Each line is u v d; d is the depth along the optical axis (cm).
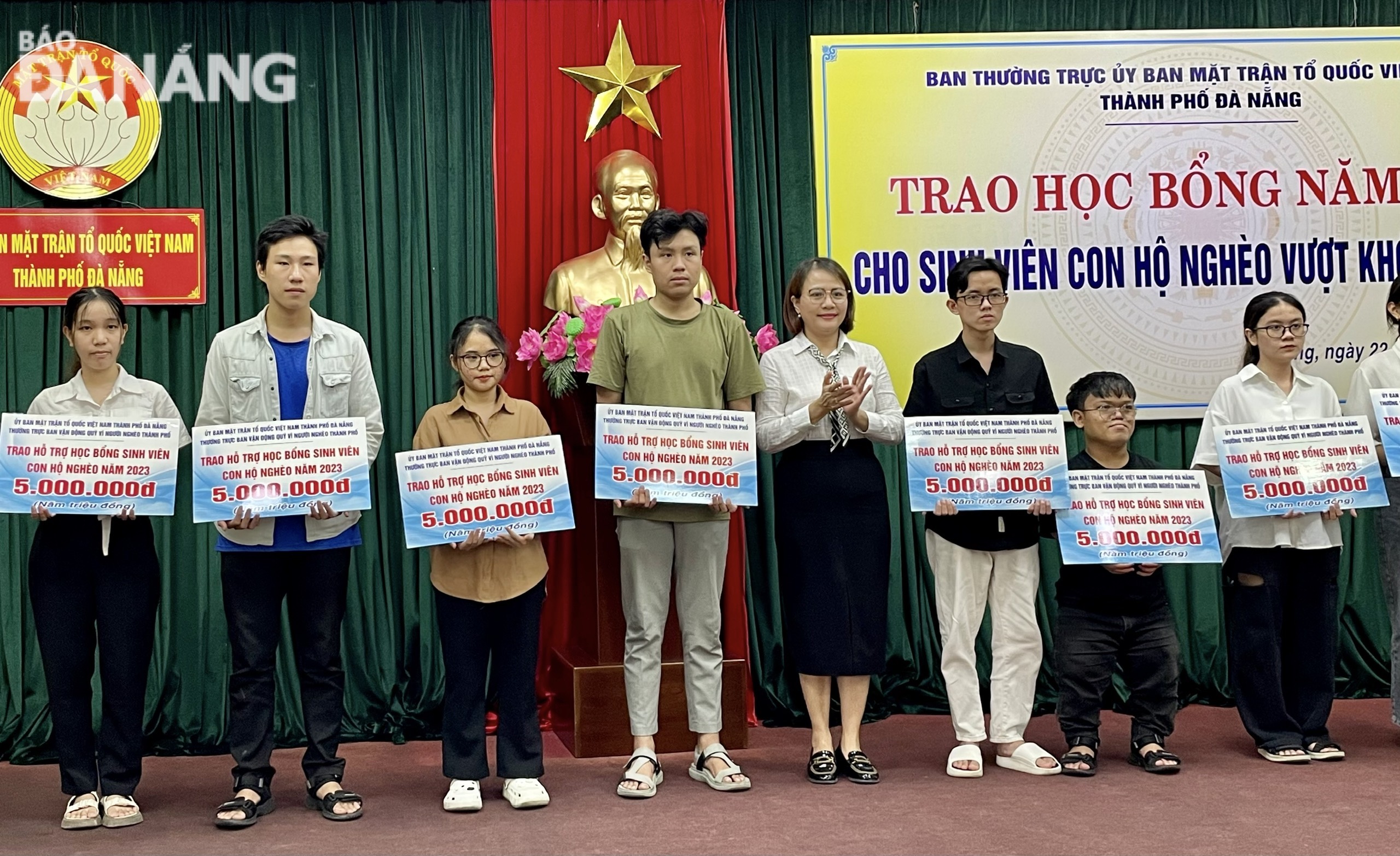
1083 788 310
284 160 394
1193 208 416
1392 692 357
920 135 411
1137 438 419
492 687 395
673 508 316
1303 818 280
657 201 383
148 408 303
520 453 302
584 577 379
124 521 294
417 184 397
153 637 302
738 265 409
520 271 391
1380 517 356
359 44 397
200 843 274
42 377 380
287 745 383
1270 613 337
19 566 378
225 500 286
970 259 343
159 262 385
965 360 335
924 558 415
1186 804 294
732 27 411
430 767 351
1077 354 413
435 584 304
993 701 336
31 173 381
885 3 417
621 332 320
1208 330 416
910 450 325
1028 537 332
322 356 298
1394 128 419
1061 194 413
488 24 401
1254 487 331
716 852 261
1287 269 416
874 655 322
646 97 395
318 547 295
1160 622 331
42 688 374
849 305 333
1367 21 425
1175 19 422
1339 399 416
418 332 395
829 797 305
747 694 386
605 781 325
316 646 299
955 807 294
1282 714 339
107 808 291
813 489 322
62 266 381
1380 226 418
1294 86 417
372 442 303
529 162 392
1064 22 420
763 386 325
